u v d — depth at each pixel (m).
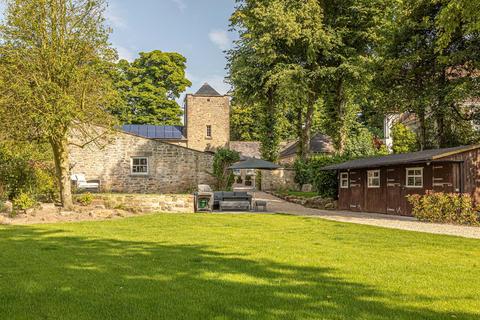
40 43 16.31
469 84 21.30
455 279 6.30
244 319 4.47
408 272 6.75
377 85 25.70
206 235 11.29
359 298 5.25
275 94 34.16
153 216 17.00
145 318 4.51
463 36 21.78
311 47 28.59
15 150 17.52
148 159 26.16
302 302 5.07
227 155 26.44
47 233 11.52
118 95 18.20
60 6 16.39
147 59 53.53
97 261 7.55
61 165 17.17
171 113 53.34
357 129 40.62
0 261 7.53
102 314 4.63
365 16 29.23
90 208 17.70
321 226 13.52
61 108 14.91
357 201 21.83
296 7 29.55
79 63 16.83
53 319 4.48
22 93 14.70
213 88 49.25
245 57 32.56
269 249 8.93
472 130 24.47
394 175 19.11
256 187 38.44
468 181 16.22
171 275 6.45
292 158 44.69
